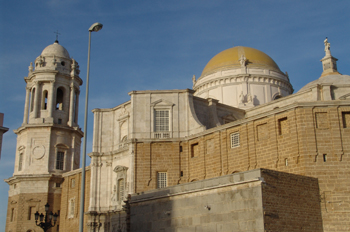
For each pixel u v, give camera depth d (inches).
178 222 1638.8
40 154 3307.1
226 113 2682.1
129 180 2375.7
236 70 3061.0
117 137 2637.8
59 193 3289.9
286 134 1843.0
